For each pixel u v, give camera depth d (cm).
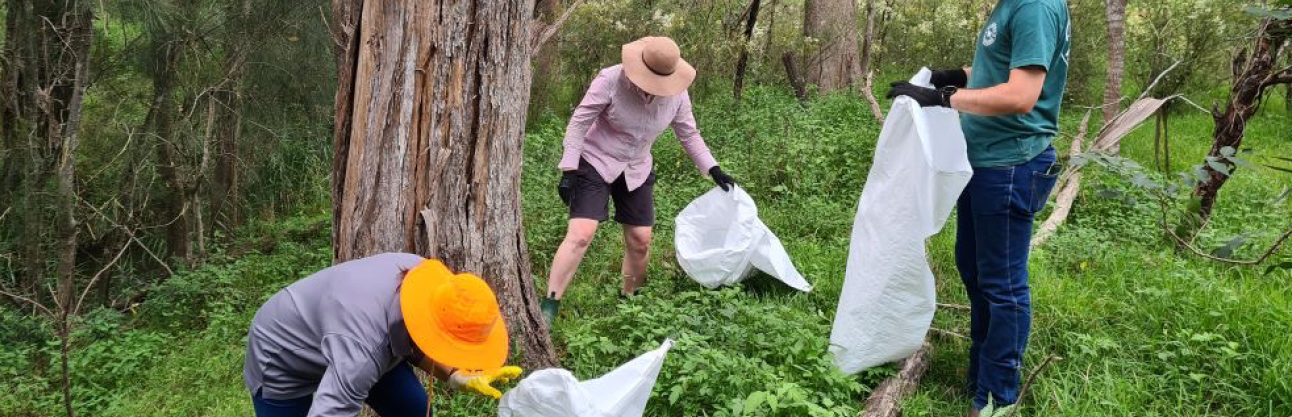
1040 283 475
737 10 1182
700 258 489
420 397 290
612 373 308
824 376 365
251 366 267
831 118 977
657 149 801
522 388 299
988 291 353
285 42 849
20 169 719
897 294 367
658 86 428
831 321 457
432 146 348
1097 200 661
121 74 814
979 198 346
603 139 455
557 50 1106
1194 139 1015
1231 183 764
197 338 573
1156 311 436
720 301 461
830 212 627
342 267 257
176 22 766
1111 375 379
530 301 395
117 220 756
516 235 386
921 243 355
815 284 497
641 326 431
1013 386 356
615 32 1091
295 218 966
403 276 250
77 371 512
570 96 1184
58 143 695
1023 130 335
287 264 729
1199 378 363
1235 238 350
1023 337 351
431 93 344
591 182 455
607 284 518
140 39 780
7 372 527
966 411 375
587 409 295
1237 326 406
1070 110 1200
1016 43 318
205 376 487
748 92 1074
